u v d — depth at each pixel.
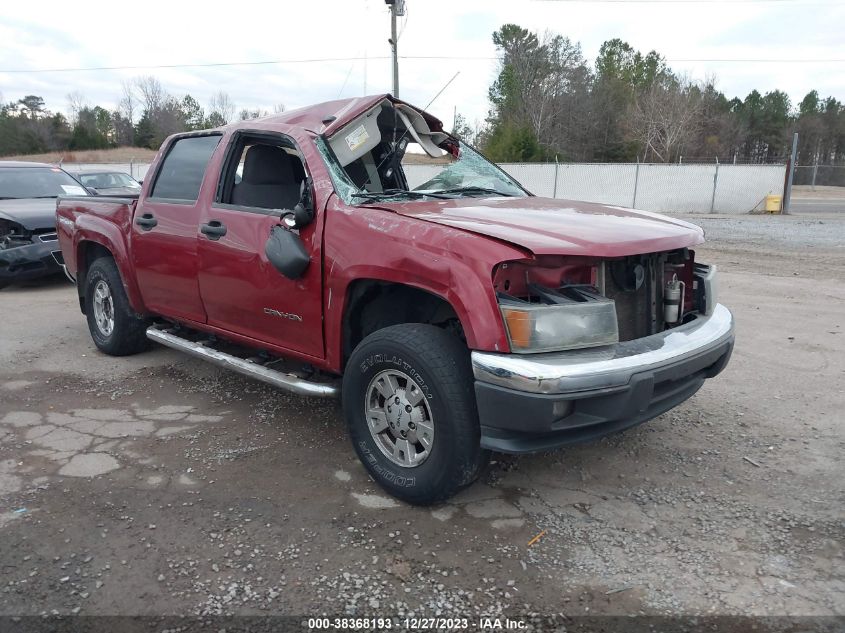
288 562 2.93
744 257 12.21
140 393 5.02
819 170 41.94
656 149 53.78
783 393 5.00
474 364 2.92
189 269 4.54
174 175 4.89
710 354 3.40
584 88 58.69
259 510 3.36
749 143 71.88
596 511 3.37
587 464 3.88
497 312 2.89
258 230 3.99
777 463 3.89
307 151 3.85
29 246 8.64
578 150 57.84
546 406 2.79
